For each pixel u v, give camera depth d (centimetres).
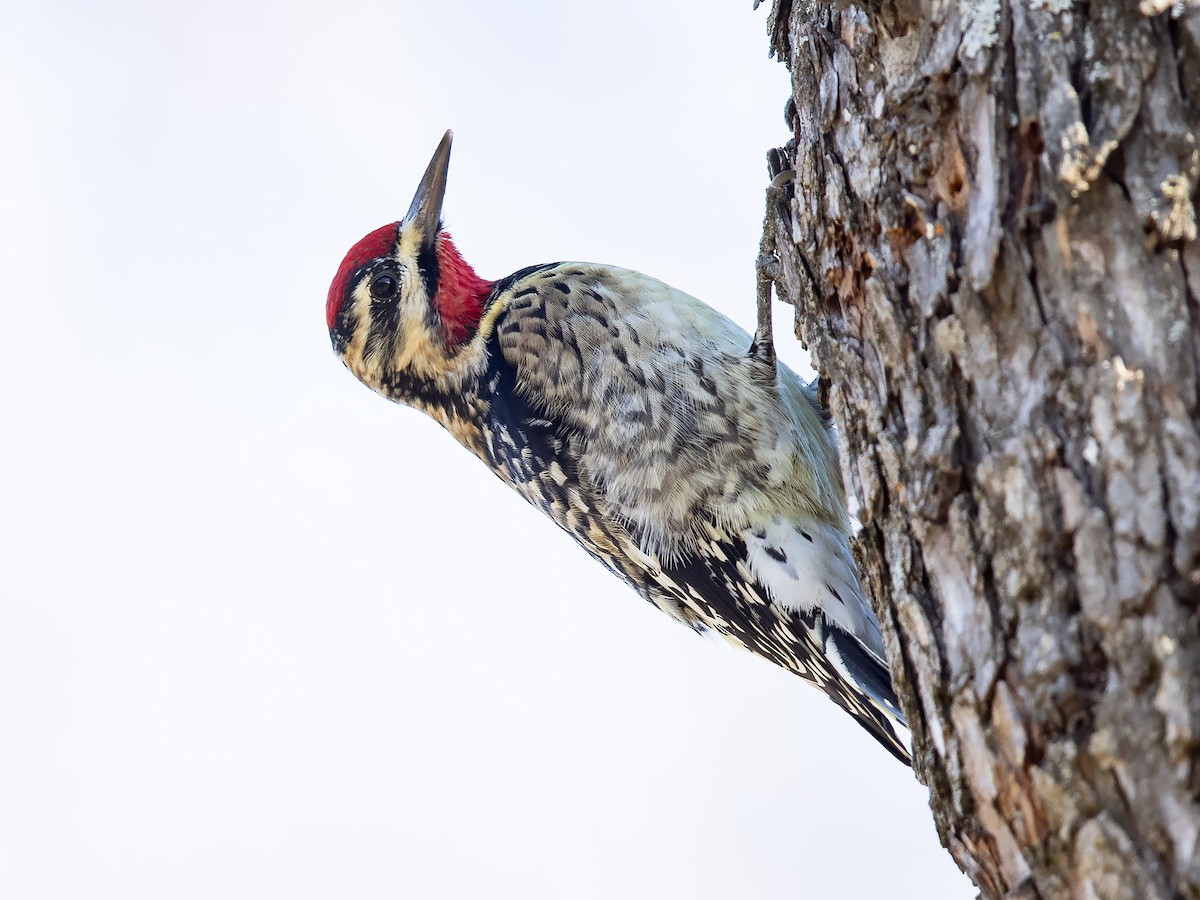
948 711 508
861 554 592
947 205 541
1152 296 465
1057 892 456
